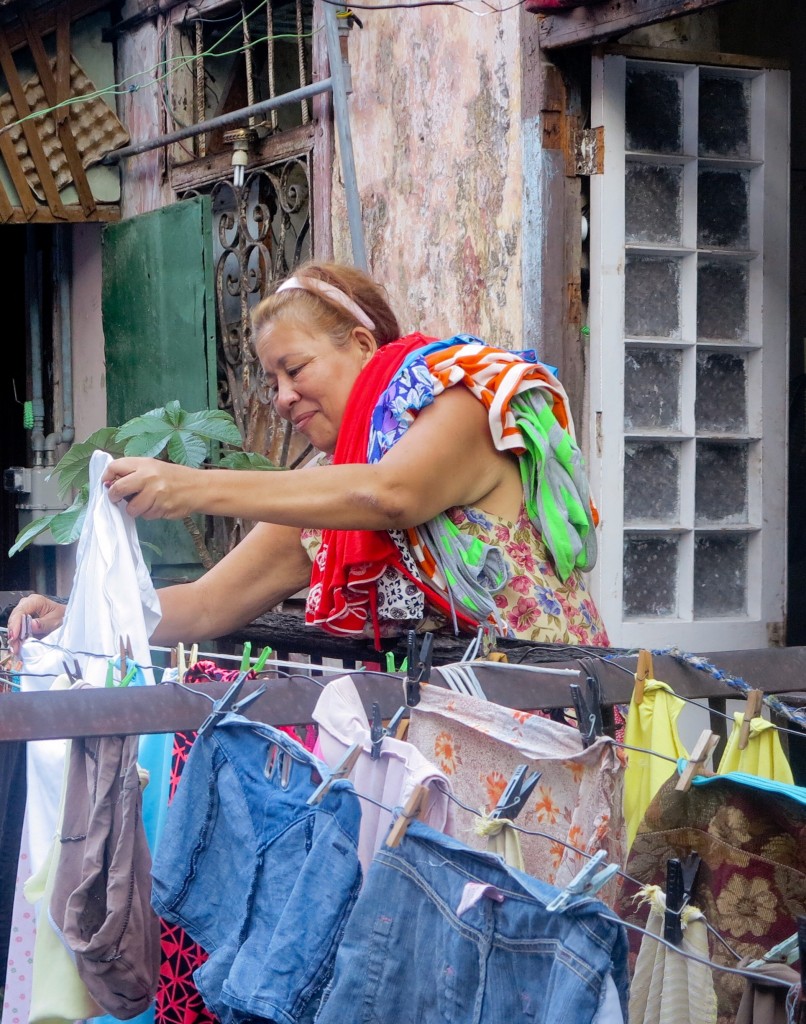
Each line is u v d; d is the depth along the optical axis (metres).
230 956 1.48
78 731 1.51
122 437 4.70
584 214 3.95
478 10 4.12
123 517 2.04
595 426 3.87
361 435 2.31
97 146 5.98
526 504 2.31
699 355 3.99
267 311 2.45
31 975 1.92
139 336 5.77
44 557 6.64
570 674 1.75
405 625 2.38
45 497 6.46
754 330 4.04
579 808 1.53
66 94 5.81
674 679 1.79
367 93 4.68
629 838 1.75
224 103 5.73
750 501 4.06
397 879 1.33
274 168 5.21
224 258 5.47
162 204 5.78
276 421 5.18
